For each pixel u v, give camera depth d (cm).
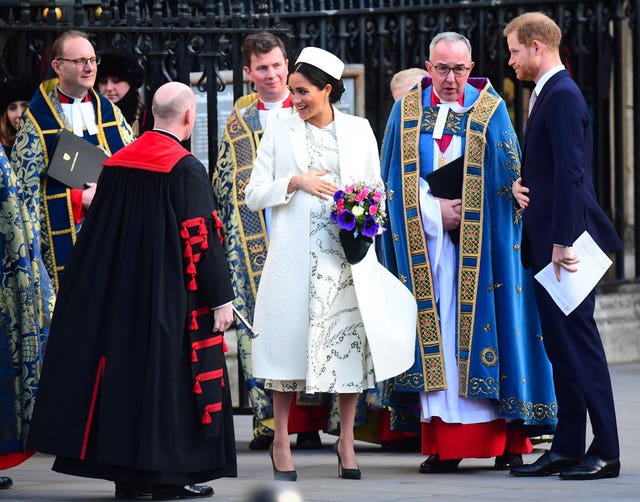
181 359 2217
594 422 2391
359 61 3762
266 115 3030
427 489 2317
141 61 3362
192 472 2217
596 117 4038
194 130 3441
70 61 2847
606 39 4291
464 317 2567
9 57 3266
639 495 2198
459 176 2598
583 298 2373
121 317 2225
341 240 2417
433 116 2636
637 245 4128
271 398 2953
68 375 2238
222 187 3005
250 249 2975
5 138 3036
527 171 2453
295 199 2456
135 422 2198
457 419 2542
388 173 2664
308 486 2373
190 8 3494
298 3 3803
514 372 2544
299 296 2431
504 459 2625
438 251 2589
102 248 2259
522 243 2484
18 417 2431
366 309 2427
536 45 2438
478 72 3841
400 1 3772
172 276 2225
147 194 2255
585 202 2402
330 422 2900
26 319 2438
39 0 3134
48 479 2569
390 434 2928
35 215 2781
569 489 2280
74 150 2806
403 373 2575
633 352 4275
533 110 2453
